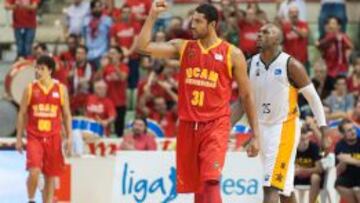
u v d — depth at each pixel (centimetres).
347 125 2455
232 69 1589
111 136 3167
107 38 3522
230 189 2369
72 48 3422
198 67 1589
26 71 2992
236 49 1592
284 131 1752
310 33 3866
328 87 3288
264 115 1761
